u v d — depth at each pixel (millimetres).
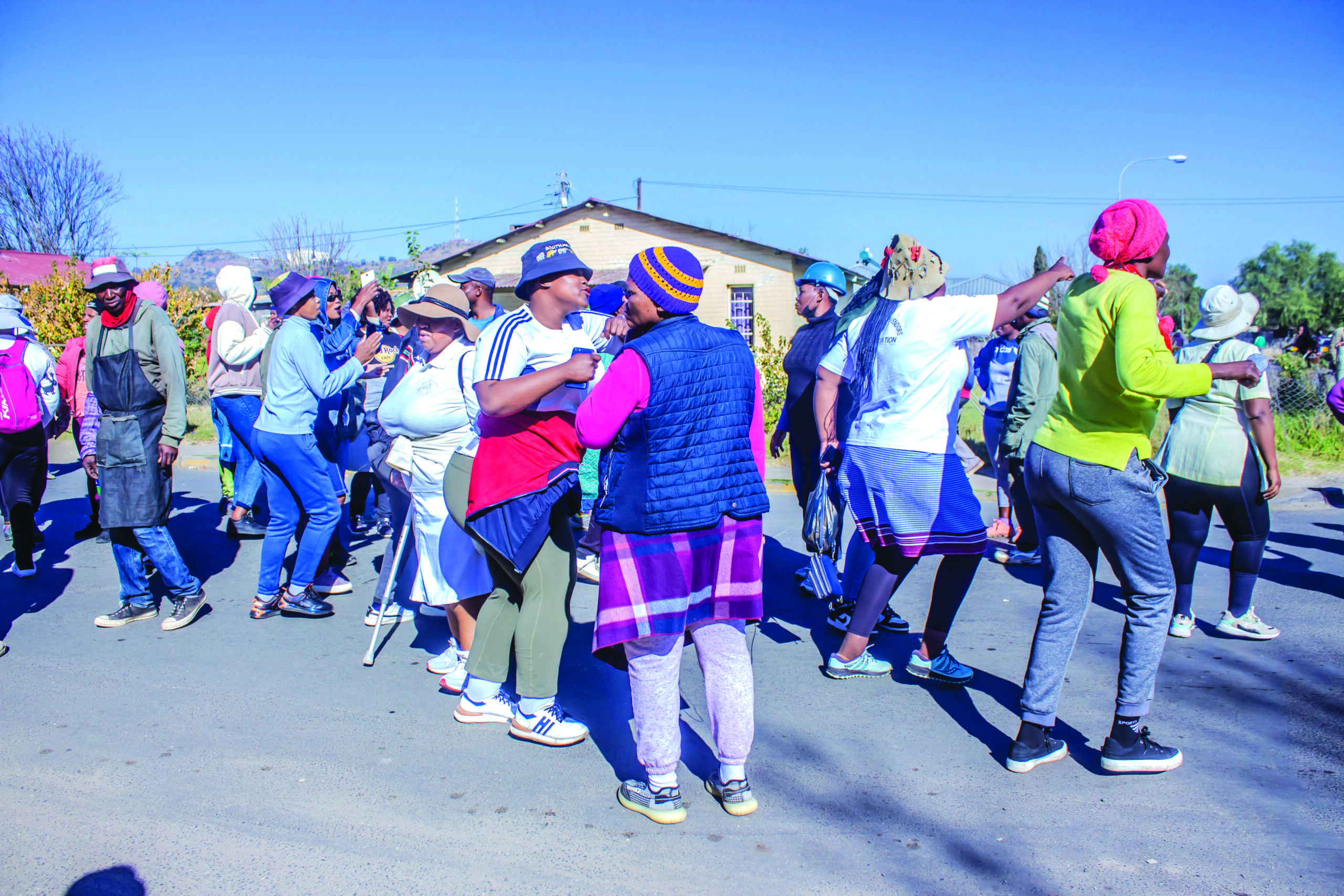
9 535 7188
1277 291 68812
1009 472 6156
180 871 2617
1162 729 3533
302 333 4844
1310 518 7539
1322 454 10203
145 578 5098
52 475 10000
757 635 4809
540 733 3479
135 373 4727
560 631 3469
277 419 4867
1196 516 4535
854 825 2865
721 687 2941
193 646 4648
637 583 2805
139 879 2574
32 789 3105
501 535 3320
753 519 2965
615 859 2682
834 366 4145
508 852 2725
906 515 3787
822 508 4391
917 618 5074
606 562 2852
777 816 2926
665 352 2779
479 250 27281
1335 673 4082
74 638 4770
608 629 2807
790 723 3650
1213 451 4406
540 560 3426
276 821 2898
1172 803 2967
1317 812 2889
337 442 5809
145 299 5094
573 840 2793
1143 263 2992
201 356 16812
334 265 34969
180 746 3451
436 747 3461
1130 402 2930
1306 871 2562
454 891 2523
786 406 5445
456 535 3844
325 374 4875
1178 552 4605
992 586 5699
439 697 3977
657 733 2883
